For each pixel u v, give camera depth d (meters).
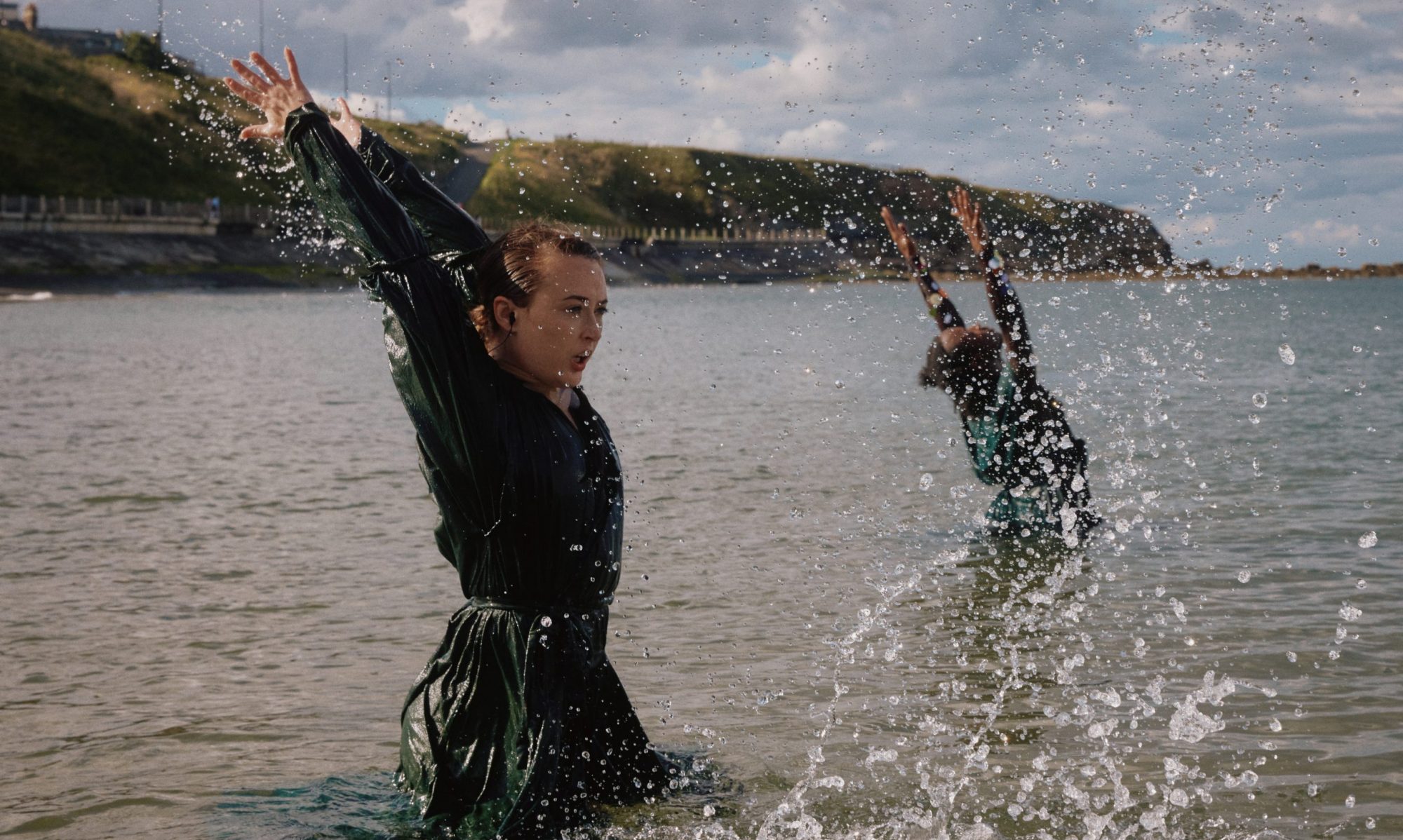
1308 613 4.75
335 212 2.98
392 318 2.96
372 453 9.77
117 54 85.75
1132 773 3.25
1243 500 7.10
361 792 3.17
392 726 3.71
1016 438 6.41
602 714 3.11
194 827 2.96
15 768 3.37
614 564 3.15
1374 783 3.13
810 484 8.06
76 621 4.90
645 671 4.20
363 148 3.28
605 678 3.12
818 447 9.80
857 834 2.92
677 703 3.86
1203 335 20.59
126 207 62.78
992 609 4.97
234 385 16.02
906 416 11.92
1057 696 3.89
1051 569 5.61
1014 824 2.95
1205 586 5.22
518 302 3.05
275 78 3.11
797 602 5.11
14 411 12.76
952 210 6.44
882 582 5.42
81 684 4.12
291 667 4.31
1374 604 4.85
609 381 16.28
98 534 6.62
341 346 23.94
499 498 2.94
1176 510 6.88
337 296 53.84
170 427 11.46
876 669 4.18
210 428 11.38
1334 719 3.61
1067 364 15.66
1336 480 7.63
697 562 5.86
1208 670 4.11
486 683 3.00
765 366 18.75
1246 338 23.23
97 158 69.25
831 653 4.38
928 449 9.67
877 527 6.64
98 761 3.42
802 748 3.47
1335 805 3.01
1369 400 12.41
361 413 12.74
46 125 69.44
